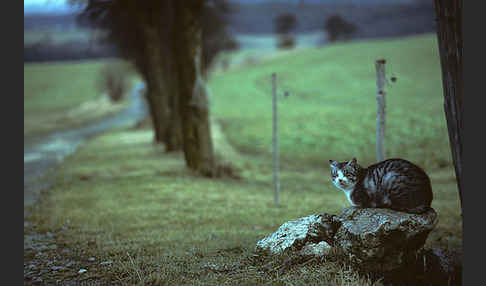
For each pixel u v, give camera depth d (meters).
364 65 74.06
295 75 73.31
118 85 78.44
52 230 8.04
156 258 5.89
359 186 5.04
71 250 6.63
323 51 95.50
